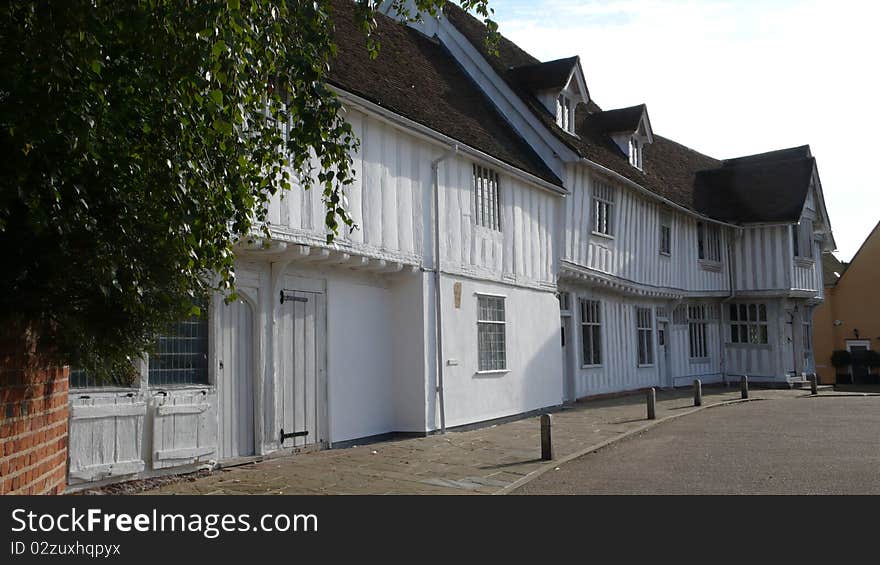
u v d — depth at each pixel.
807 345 30.94
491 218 15.58
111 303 4.51
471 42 19.42
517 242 16.53
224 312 9.71
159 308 4.72
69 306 4.47
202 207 4.23
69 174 3.91
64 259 4.10
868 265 36.16
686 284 25.89
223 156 4.35
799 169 28.92
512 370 16.08
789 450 11.46
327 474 9.19
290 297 10.93
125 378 5.51
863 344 35.97
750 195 28.94
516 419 16.08
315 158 10.45
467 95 17.95
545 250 17.81
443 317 13.65
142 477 8.39
